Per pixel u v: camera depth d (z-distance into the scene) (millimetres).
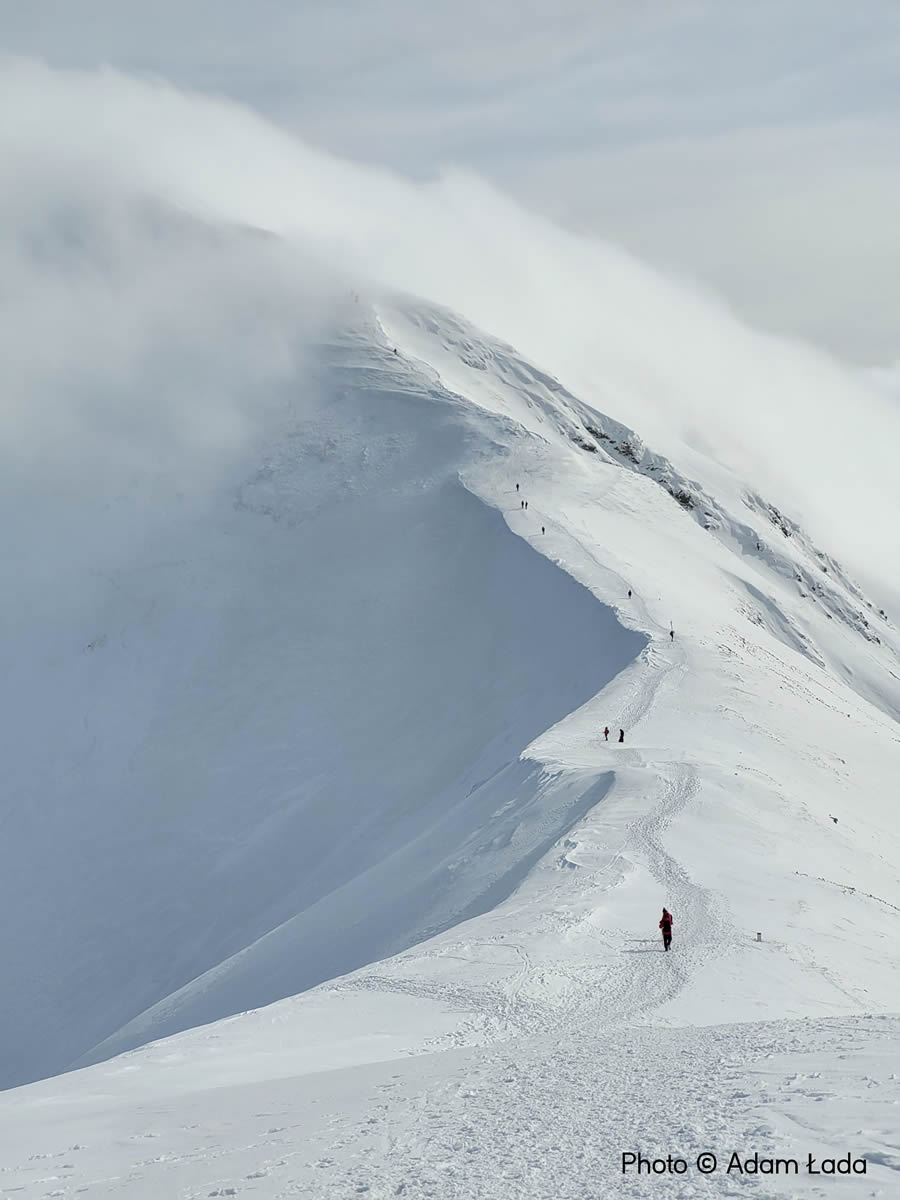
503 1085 15797
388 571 136500
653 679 85188
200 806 110688
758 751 71375
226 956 88062
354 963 48656
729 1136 10719
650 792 56125
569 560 120188
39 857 111438
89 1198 12805
